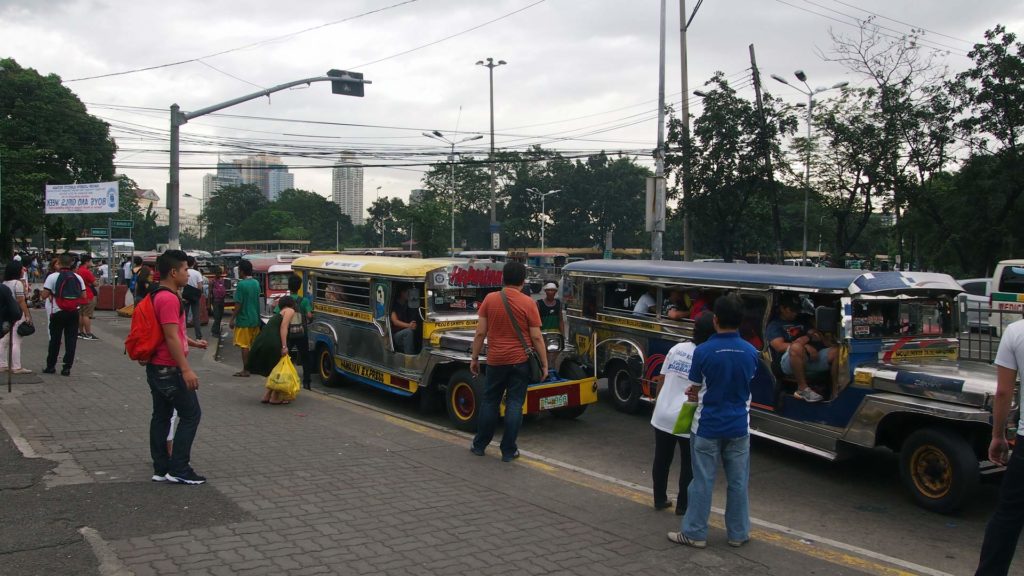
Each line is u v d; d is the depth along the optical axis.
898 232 23.38
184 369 5.27
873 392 6.52
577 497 5.77
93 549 4.05
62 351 12.61
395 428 8.06
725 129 20.69
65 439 6.49
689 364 5.29
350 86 17.31
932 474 6.06
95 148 39.56
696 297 8.80
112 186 26.05
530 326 6.77
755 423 7.66
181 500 5.00
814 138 22.34
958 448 5.82
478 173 75.12
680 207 22.16
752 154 20.78
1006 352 3.97
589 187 70.19
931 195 21.53
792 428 7.22
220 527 4.54
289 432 7.43
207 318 19.67
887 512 6.08
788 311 7.47
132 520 4.55
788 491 6.64
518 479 6.21
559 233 72.38
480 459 6.86
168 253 5.30
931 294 7.38
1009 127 18.88
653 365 9.23
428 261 9.45
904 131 19.78
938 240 21.84
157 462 5.39
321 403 9.34
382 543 4.46
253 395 9.52
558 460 7.37
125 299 21.06
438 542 4.55
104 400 8.34
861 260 35.81
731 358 4.66
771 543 4.97
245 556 4.11
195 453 6.35
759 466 7.46
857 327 6.78
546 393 8.38
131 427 7.06
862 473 7.23
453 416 8.43
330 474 5.93
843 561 4.71
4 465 5.59
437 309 9.06
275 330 8.86
